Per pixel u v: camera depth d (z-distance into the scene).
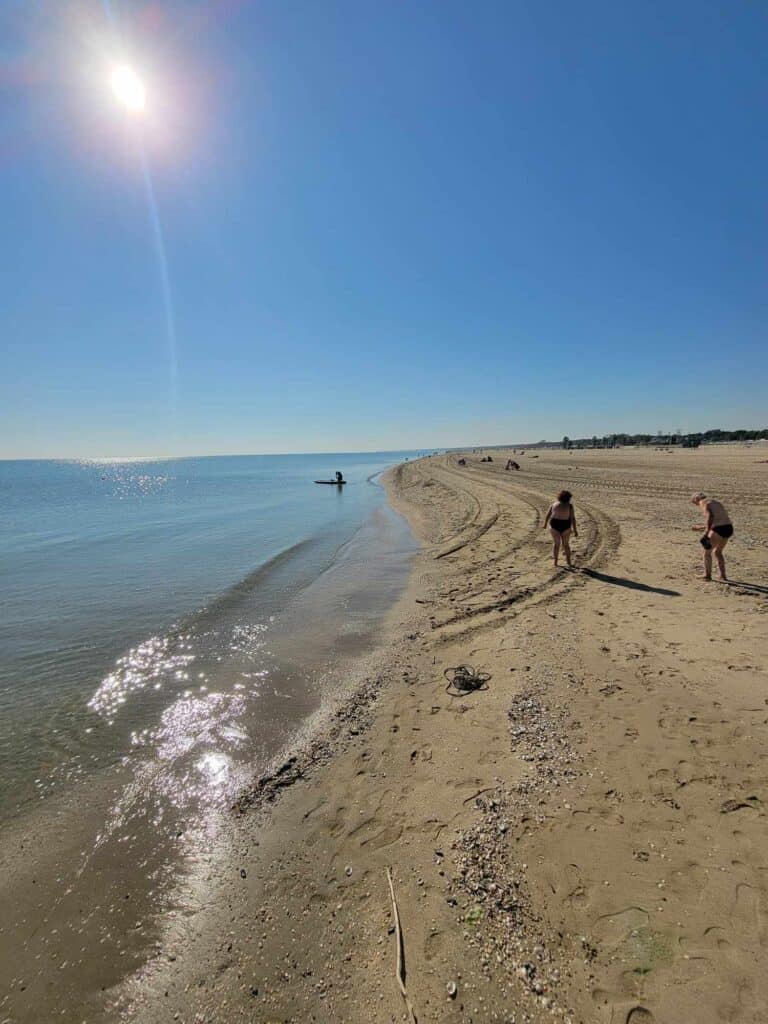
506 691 5.20
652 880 2.73
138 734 5.09
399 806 3.67
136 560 13.91
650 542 11.53
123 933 2.89
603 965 2.30
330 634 7.61
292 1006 2.36
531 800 3.50
